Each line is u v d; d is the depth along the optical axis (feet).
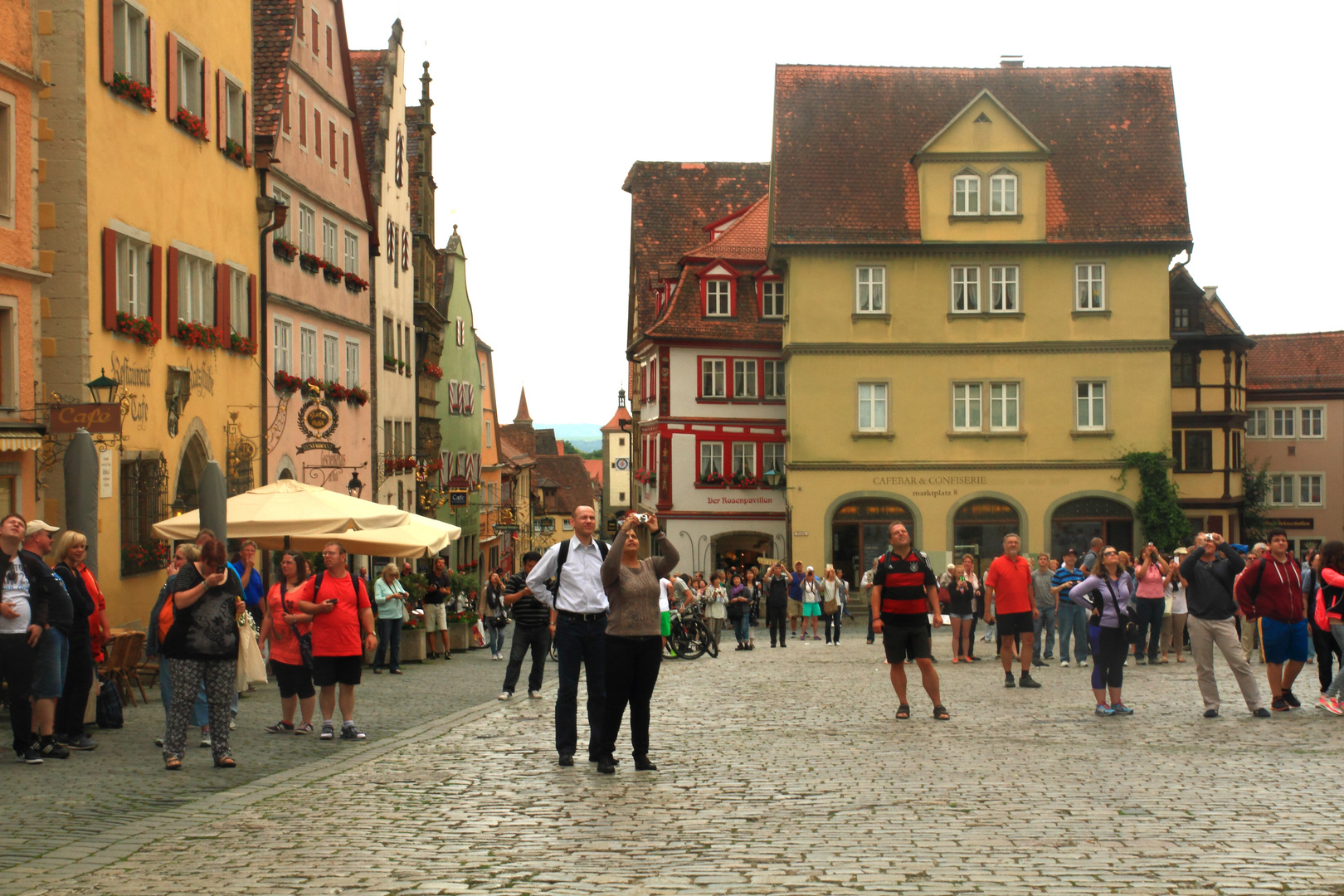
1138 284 154.81
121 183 73.05
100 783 35.35
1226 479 189.57
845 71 165.27
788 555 155.22
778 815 28.71
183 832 27.81
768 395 174.91
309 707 46.70
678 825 27.68
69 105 67.26
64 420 54.29
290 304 107.04
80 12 67.56
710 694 59.88
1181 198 157.07
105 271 70.33
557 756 39.24
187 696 37.86
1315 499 229.25
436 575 95.50
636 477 207.62
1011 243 153.69
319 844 26.43
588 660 37.35
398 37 155.53
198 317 86.94
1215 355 189.78
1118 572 49.21
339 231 126.82
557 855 24.97
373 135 146.10
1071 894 21.27
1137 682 64.18
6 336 61.67
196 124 84.48
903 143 160.56
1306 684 60.80
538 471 392.27
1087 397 154.92
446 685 68.90
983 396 154.81
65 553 42.34
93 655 44.16
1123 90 166.09
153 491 77.05
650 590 35.83
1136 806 29.25
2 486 61.16
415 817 29.25
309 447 99.55
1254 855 24.13
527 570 58.44
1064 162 160.15
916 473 154.81
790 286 154.92
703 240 205.46
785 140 159.33
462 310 206.08
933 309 154.71
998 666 77.71
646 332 183.32
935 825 27.25
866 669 76.33
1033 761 36.68
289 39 107.65
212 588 38.17
